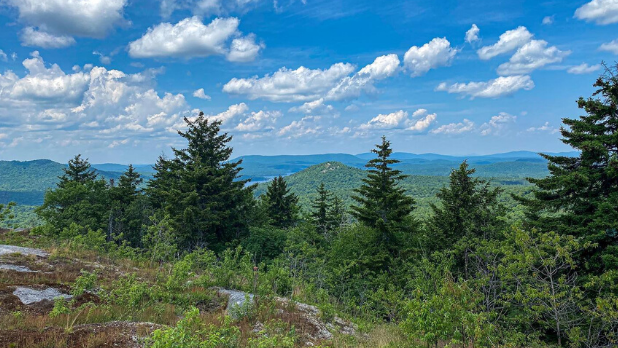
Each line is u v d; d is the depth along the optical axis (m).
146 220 42.06
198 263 19.98
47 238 20.86
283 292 16.25
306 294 16.97
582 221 17.17
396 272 25.05
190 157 39.41
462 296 8.31
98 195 44.56
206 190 35.47
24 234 23.92
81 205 39.91
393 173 29.30
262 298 12.83
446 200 27.91
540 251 11.23
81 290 9.99
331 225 49.00
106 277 13.78
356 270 25.95
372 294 18.84
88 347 6.86
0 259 13.59
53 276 12.32
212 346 6.80
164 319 9.81
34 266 13.50
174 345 5.57
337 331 11.56
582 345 11.72
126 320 9.30
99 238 19.88
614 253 15.23
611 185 17.52
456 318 7.95
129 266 17.16
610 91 18.23
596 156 17.61
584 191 18.06
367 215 29.19
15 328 7.46
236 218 37.94
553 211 19.20
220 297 13.45
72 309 9.50
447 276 11.38
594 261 16.02
